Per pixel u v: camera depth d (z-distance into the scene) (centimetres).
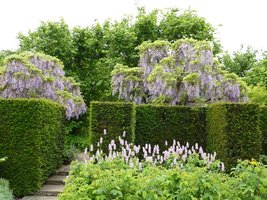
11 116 866
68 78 1397
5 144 859
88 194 396
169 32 1677
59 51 1645
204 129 1070
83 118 1605
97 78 1666
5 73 1113
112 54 1655
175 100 1122
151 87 1148
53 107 974
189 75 1033
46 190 867
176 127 1073
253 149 892
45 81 1145
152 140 1069
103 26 1758
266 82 1373
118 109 959
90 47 1717
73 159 1185
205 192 395
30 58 1262
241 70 2112
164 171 443
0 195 670
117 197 383
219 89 1101
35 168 853
